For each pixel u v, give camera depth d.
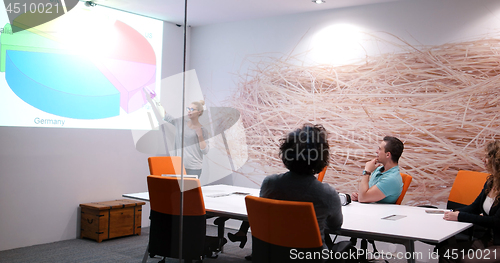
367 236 1.99
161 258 2.36
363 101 4.00
